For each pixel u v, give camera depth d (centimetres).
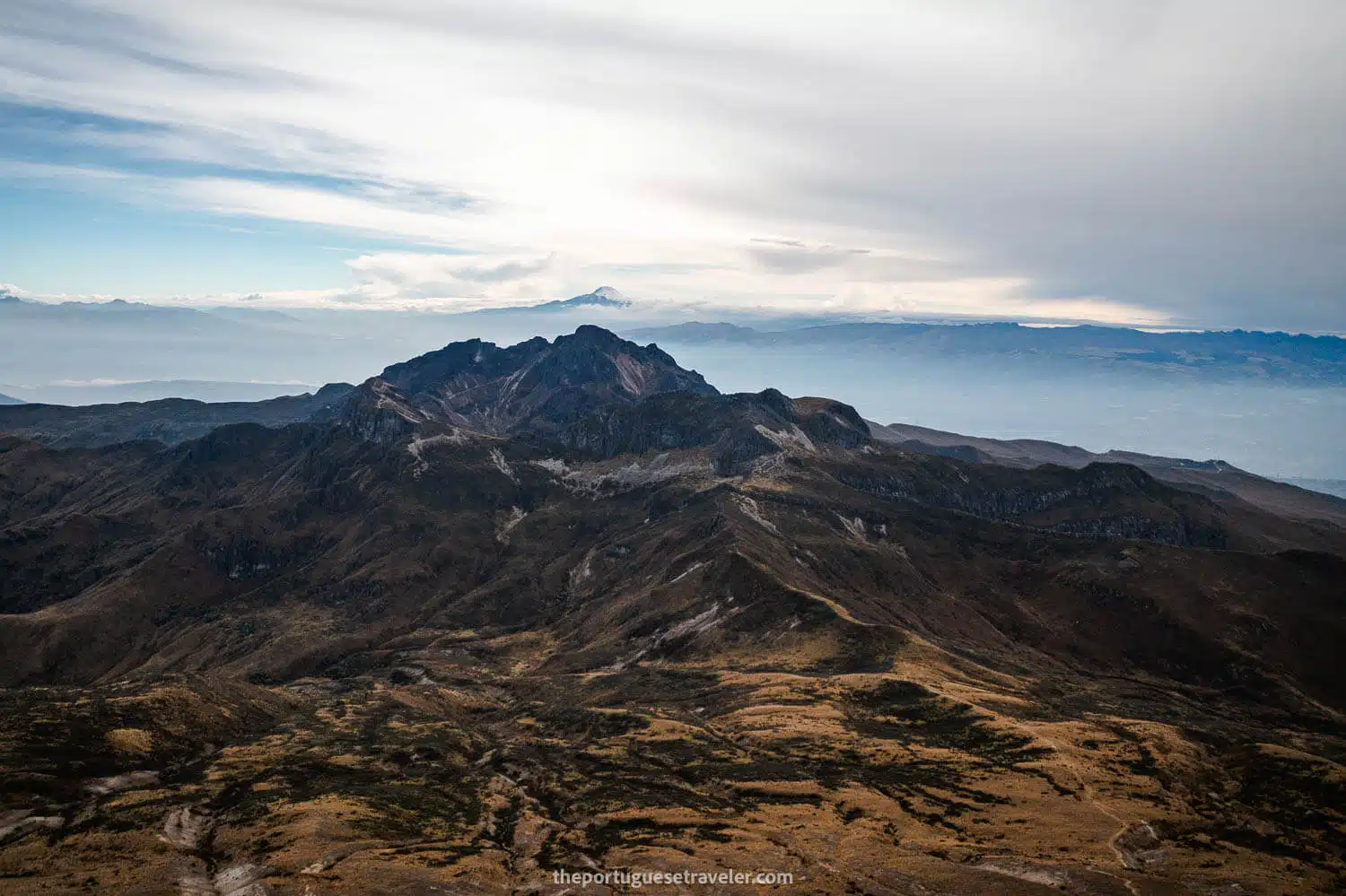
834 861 13725
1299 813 16562
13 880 12494
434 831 15075
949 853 13962
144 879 12562
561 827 15788
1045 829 14762
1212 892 12762
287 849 13438
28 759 16725
